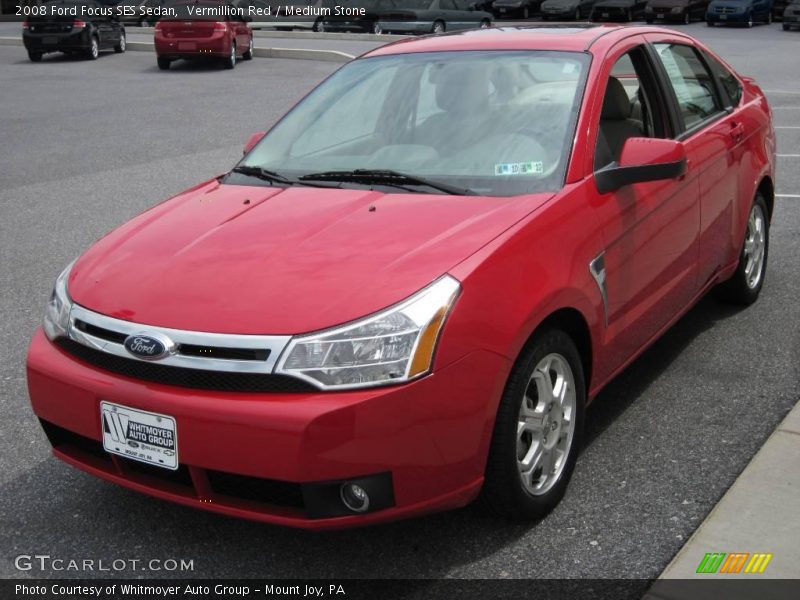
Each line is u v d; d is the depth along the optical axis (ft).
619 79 13.79
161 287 10.43
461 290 9.80
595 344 11.83
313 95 15.07
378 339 9.39
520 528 11.09
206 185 13.78
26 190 31.48
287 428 9.16
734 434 13.28
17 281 21.42
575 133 12.42
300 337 9.42
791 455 12.32
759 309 18.31
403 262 10.16
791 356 15.97
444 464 9.70
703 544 10.44
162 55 69.21
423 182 12.20
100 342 10.26
